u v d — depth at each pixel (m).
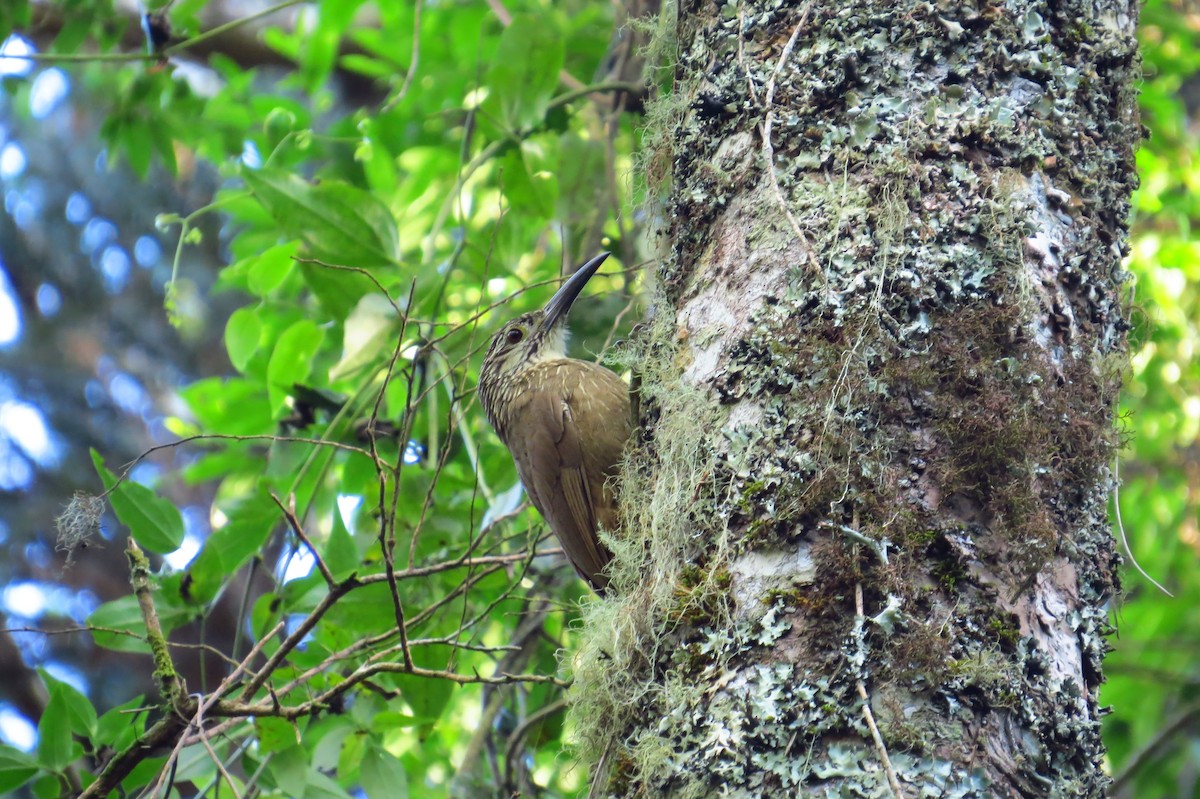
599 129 12.37
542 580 10.64
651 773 5.27
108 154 13.28
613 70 12.02
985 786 4.78
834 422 5.38
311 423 10.67
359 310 9.63
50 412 22.42
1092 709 5.31
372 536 10.12
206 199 22.86
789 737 4.97
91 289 23.06
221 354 23.47
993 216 5.60
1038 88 5.95
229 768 9.38
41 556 21.53
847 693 4.95
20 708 18.97
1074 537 5.43
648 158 7.54
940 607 5.10
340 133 13.17
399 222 12.50
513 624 10.88
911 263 5.56
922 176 5.70
